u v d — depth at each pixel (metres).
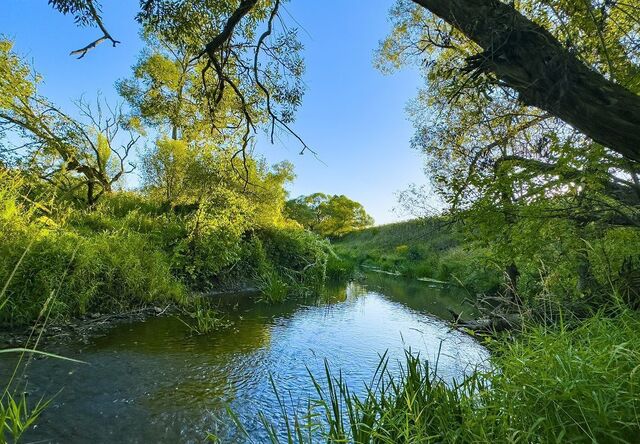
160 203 15.47
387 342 7.11
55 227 8.23
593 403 1.98
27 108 11.14
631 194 3.88
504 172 3.88
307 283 15.38
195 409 4.14
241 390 4.71
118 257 8.54
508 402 2.24
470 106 5.61
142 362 5.39
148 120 16.33
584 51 2.97
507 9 2.63
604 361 2.21
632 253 3.86
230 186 13.07
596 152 3.16
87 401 4.10
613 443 1.91
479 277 12.02
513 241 3.95
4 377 4.43
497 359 2.86
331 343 6.98
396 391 2.90
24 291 6.45
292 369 5.52
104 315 7.66
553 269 4.48
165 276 9.64
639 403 1.96
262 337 7.19
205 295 11.33
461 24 2.82
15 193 8.04
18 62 10.93
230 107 8.11
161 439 3.52
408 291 15.27
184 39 5.64
